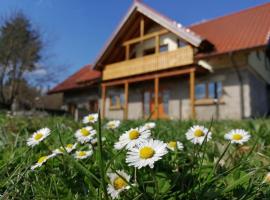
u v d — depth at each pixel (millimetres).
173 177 1040
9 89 22875
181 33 12867
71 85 21328
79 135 1383
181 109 14500
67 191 1010
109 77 16125
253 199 921
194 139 1307
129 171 1088
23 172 1130
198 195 921
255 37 12016
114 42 16156
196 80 13969
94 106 19656
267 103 15570
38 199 954
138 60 14742
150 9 14320
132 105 16828
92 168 1157
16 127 2979
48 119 4262
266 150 1676
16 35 21328
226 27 14859
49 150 1532
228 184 1027
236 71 12852
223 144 1668
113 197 846
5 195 952
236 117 12547
